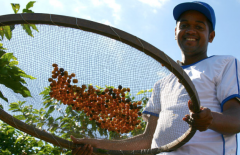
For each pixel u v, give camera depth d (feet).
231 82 7.59
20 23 6.29
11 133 18.49
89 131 8.40
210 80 7.82
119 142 8.32
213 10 9.20
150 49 5.85
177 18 9.46
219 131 6.95
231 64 7.94
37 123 8.18
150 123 8.67
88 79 7.62
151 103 8.62
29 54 7.69
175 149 7.43
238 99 7.38
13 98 8.32
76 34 6.79
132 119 8.30
